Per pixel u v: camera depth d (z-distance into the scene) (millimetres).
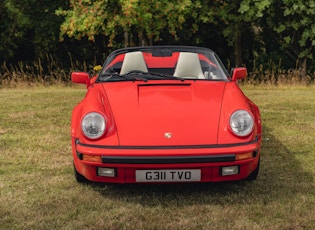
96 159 3662
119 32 18250
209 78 4773
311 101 9445
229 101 4031
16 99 9898
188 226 3270
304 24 13828
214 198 3852
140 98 4121
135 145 3629
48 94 10898
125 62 4883
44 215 3492
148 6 13656
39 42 18484
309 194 3910
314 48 15719
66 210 3588
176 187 4133
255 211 3525
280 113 7980
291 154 5281
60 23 18031
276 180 4324
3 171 4641
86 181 4270
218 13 15117
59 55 19562
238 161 3654
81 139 3783
